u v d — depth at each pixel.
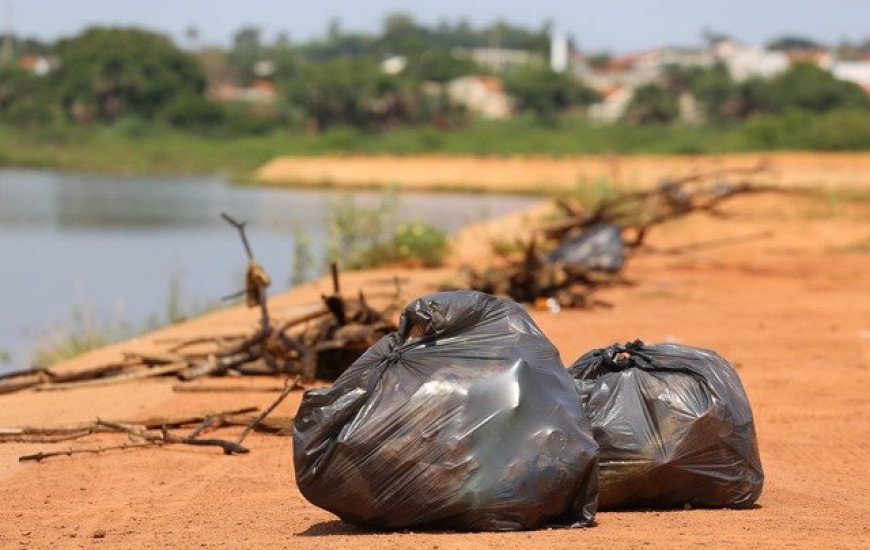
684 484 7.47
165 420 10.77
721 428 7.47
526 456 6.60
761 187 25.55
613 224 23.64
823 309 18.91
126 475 9.23
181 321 18.58
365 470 6.62
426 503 6.58
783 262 26.14
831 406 11.88
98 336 17.72
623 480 7.34
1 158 97.50
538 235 28.86
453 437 6.59
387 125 118.38
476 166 75.81
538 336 7.10
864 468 9.45
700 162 68.31
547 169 73.38
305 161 82.31
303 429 6.80
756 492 7.65
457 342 6.92
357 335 12.60
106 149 103.12
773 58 187.88
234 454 9.88
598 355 7.70
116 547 7.01
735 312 18.48
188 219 46.31
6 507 8.31
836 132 83.62
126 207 53.31
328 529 7.13
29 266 29.88
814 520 7.27
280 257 31.62
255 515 7.87
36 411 11.70
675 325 17.02
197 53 180.50
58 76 120.38
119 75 116.25
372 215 27.14
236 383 12.80
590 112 136.12
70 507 8.30
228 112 118.06
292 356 13.11
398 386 6.72
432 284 20.83
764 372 13.59
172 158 101.31
